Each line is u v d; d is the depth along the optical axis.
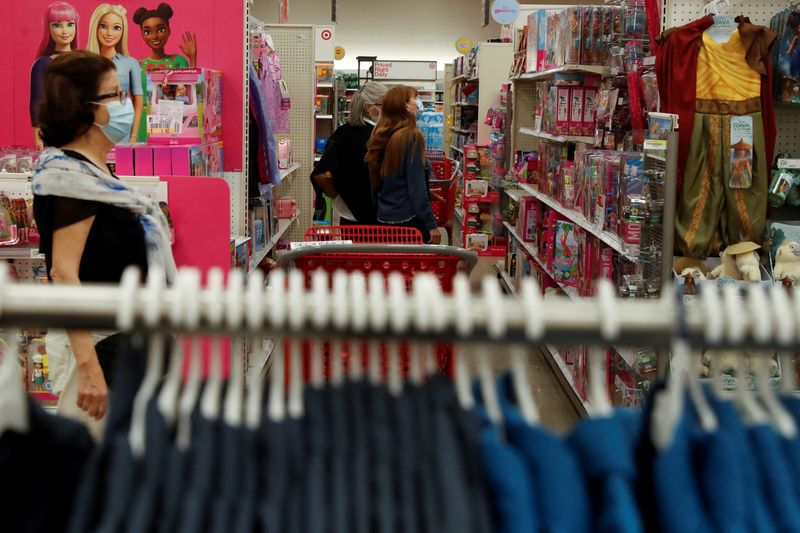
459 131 11.19
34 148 3.93
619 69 4.48
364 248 2.93
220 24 4.20
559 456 0.92
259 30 5.15
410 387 0.99
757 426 0.96
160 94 3.66
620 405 3.92
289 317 0.91
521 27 7.70
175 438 0.96
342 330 0.92
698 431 0.96
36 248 3.32
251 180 4.81
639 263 3.54
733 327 0.92
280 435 0.94
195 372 0.94
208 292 0.92
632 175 3.64
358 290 0.93
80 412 2.58
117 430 0.95
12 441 0.96
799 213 3.81
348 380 0.99
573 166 5.09
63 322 0.91
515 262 7.37
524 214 6.63
